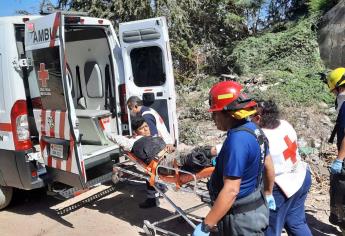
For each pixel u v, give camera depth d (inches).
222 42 530.3
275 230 131.1
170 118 228.7
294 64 417.7
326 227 177.0
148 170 164.1
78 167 176.2
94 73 241.0
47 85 181.6
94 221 194.7
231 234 104.1
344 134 147.6
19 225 194.2
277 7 546.0
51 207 214.4
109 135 190.1
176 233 178.4
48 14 191.3
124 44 230.5
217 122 104.3
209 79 447.2
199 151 152.2
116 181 189.2
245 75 419.2
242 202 102.1
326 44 420.2
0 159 195.9
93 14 436.5
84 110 237.3
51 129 184.9
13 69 185.3
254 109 104.5
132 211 203.9
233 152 97.2
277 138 129.3
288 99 332.2
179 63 481.4
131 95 232.4
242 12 529.3
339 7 423.8
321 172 233.8
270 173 114.7
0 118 191.3
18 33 189.3
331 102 338.3
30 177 187.8
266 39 454.9
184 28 459.8
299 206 135.7
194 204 207.3
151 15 437.7
